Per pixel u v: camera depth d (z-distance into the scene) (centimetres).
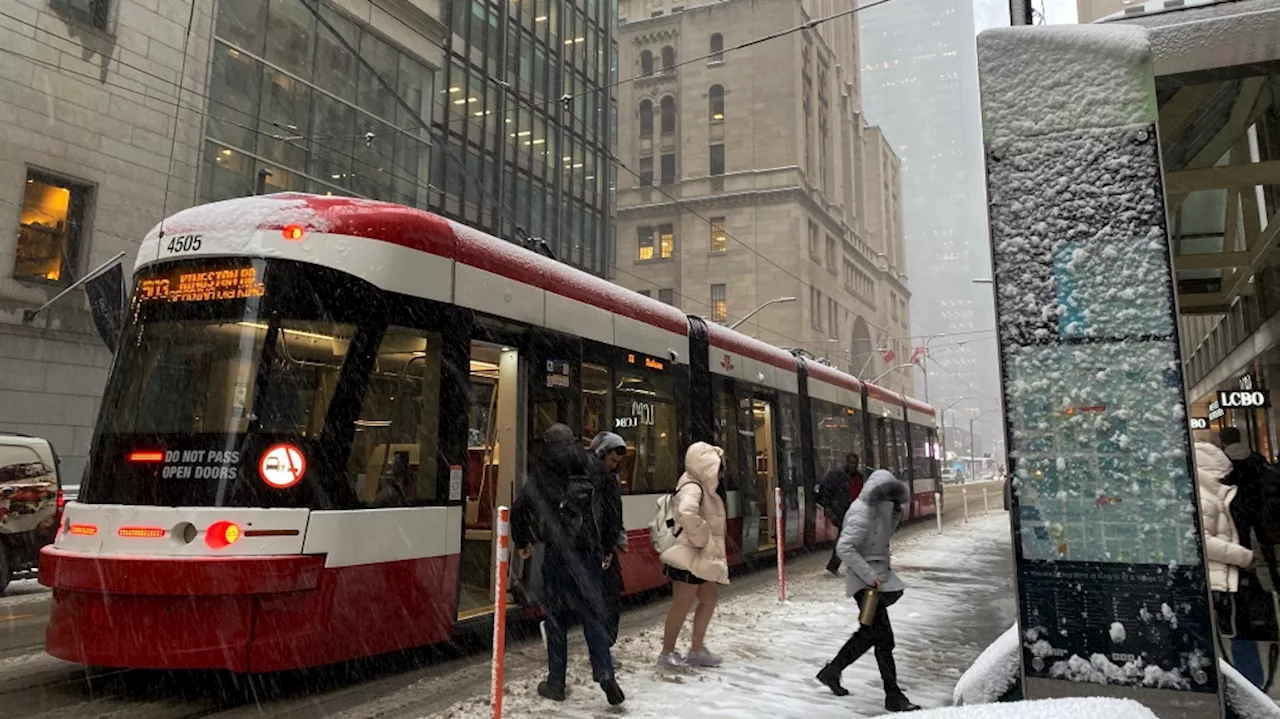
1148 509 350
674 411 1031
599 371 880
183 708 525
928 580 1138
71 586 523
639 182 6488
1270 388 1055
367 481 588
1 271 1800
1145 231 364
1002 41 398
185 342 582
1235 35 402
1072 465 362
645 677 598
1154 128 369
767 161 6141
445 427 654
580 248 4175
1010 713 274
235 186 2259
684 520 619
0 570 997
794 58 6209
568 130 4131
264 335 567
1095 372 363
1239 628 545
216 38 2227
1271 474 596
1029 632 360
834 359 6662
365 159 2708
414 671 629
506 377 754
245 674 593
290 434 556
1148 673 341
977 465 12062
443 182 3203
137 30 2053
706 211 6238
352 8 2683
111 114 1995
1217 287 976
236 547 518
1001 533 1933
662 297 6256
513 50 3741
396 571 595
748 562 1188
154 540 522
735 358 1227
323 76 2561
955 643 738
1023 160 386
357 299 603
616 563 597
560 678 539
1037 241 379
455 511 652
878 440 1953
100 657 515
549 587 539
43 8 1884
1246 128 531
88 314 1952
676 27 6562
